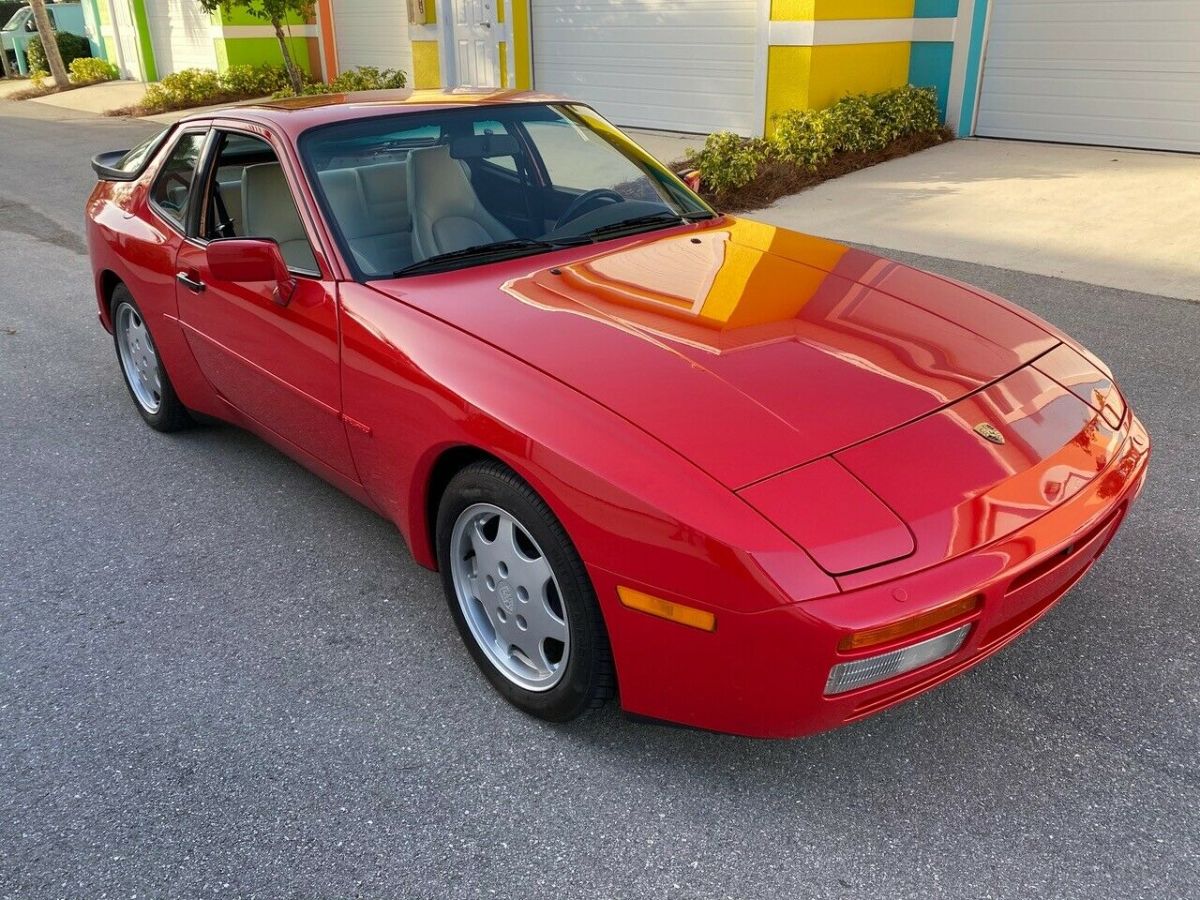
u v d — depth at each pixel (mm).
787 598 2039
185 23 20906
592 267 3184
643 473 2225
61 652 3129
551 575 2508
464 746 2656
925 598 2068
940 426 2408
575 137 3893
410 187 3381
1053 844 2258
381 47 17703
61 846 2373
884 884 2172
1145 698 2719
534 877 2230
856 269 3326
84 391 5379
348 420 3074
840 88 10406
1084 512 2350
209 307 3725
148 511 4020
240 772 2590
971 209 8117
